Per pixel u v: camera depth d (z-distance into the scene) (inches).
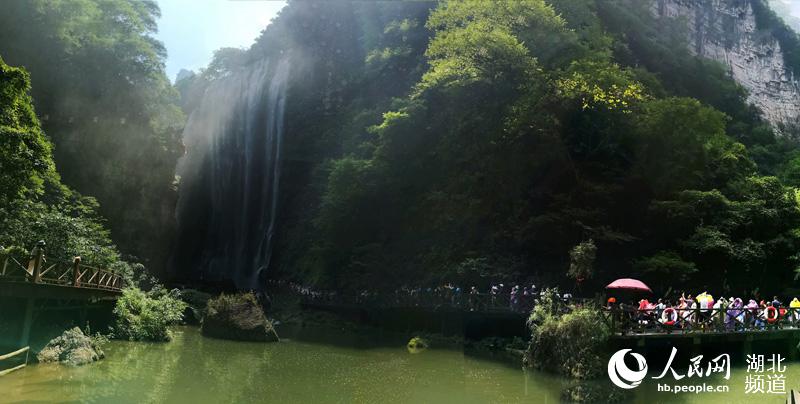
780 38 2578.7
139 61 1422.2
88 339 600.1
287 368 629.3
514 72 1275.8
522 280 1063.0
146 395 451.8
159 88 1494.8
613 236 1015.0
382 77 1827.0
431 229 1291.8
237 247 2122.3
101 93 1320.1
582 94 1178.0
